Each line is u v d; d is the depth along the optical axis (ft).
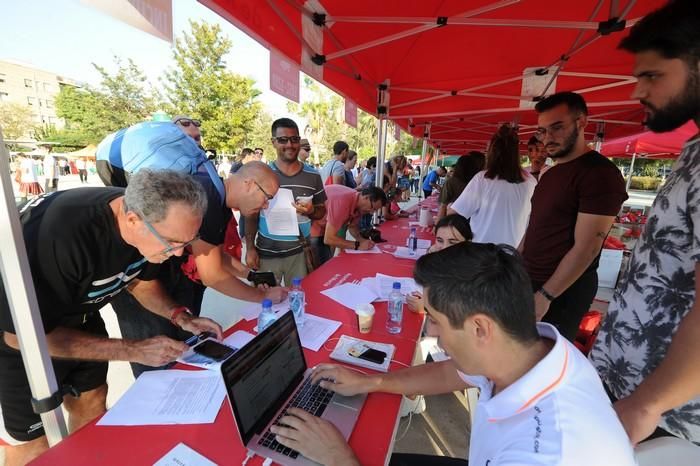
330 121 97.30
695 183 2.89
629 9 5.94
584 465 1.77
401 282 6.86
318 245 11.30
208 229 5.21
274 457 2.68
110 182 5.57
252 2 4.70
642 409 2.63
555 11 7.02
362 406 3.34
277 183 6.18
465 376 3.04
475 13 6.33
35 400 2.96
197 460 2.66
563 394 2.01
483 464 2.28
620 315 3.77
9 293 2.70
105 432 2.91
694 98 2.77
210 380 3.67
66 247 3.43
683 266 3.12
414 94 12.47
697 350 2.44
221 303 10.96
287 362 3.53
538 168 12.73
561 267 5.48
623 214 20.98
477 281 2.11
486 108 12.84
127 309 5.85
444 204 11.71
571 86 10.48
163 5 2.55
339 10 6.60
